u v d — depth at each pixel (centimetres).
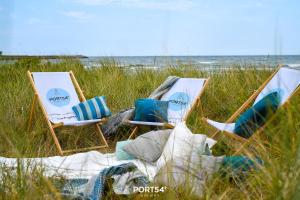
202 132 578
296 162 304
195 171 380
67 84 713
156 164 463
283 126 354
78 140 651
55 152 604
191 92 684
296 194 273
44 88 689
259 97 595
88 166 487
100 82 862
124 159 511
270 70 817
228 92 757
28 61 1021
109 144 646
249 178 365
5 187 347
